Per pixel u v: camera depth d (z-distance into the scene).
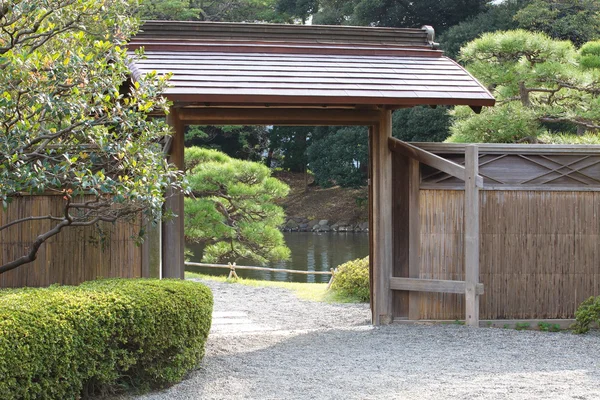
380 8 29.97
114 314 4.57
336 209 33.88
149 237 7.00
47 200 6.80
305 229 32.66
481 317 7.60
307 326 8.42
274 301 10.77
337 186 36.06
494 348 6.29
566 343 6.45
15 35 5.46
